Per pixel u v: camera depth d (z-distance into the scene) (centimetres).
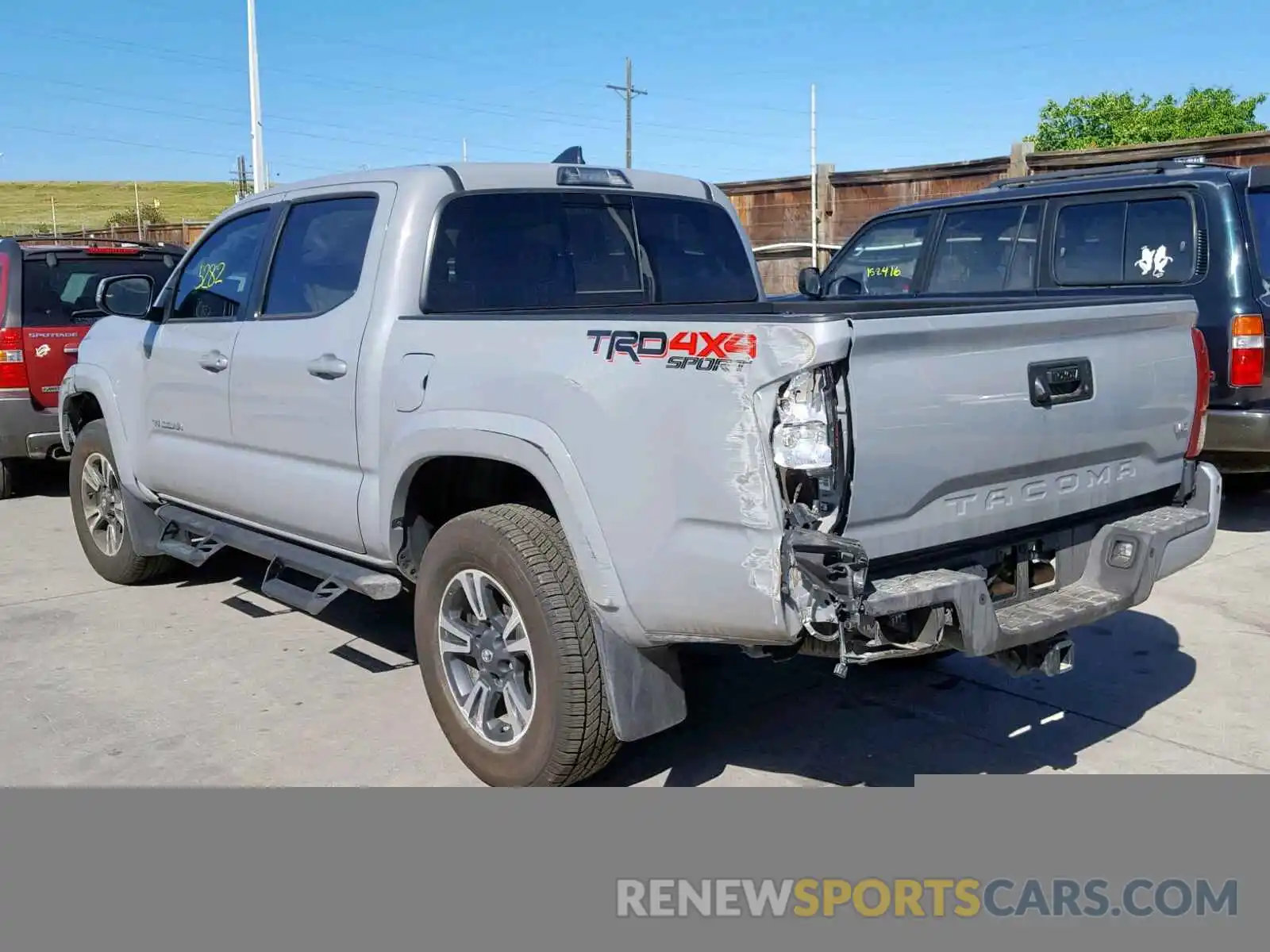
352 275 436
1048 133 3566
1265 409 667
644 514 322
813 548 290
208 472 518
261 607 596
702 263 513
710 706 459
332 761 410
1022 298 441
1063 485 361
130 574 630
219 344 500
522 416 354
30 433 859
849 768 402
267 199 497
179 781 395
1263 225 693
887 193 1470
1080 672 489
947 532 327
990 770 398
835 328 288
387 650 529
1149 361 385
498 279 439
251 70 2309
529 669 378
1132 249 714
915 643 318
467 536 371
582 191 470
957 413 320
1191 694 462
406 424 397
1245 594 590
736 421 300
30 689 484
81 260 889
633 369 323
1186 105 3397
